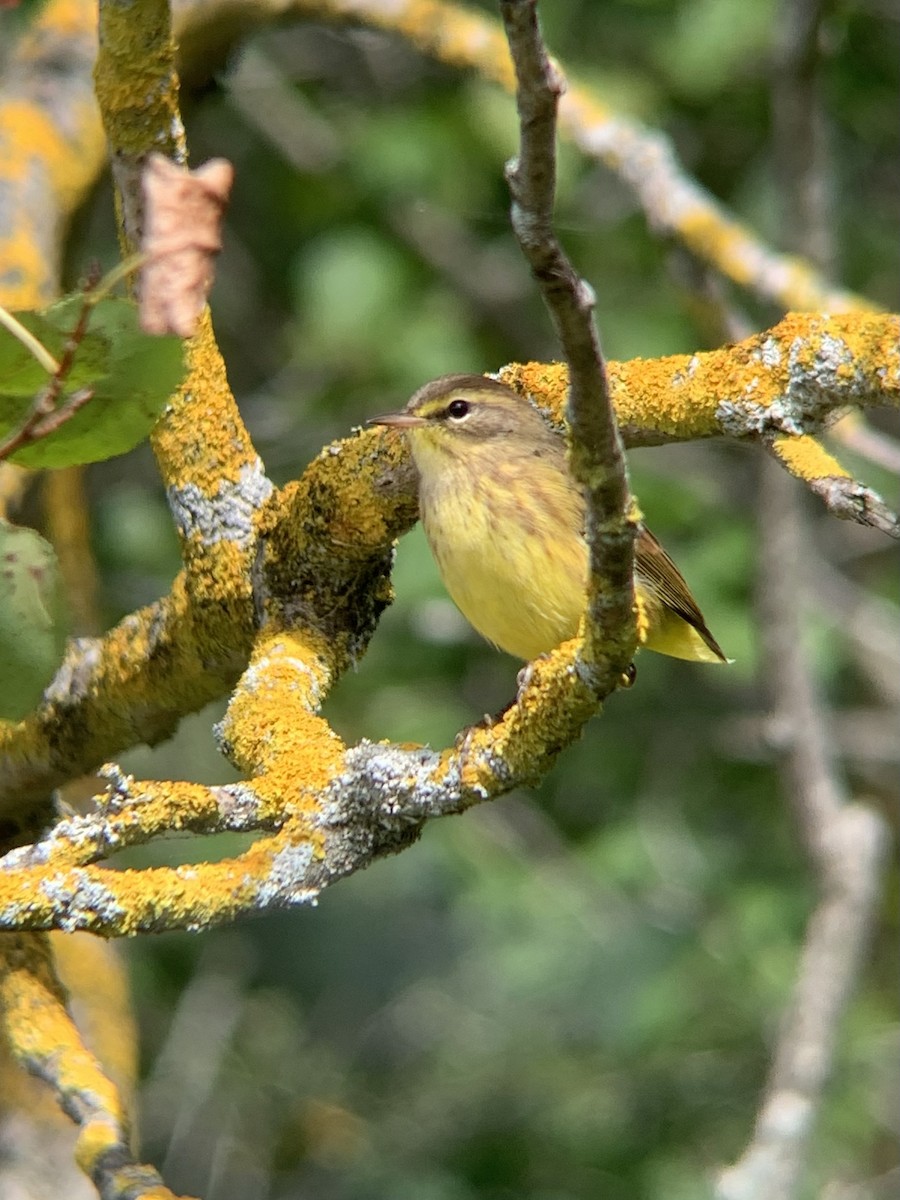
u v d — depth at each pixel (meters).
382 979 15.70
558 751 4.79
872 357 5.15
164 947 15.22
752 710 14.45
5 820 6.44
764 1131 10.00
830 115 13.82
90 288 3.91
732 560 13.02
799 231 11.26
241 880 4.72
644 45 13.95
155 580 13.42
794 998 10.52
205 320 6.04
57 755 6.20
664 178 9.77
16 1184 6.79
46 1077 5.18
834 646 13.74
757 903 13.55
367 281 13.36
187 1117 14.77
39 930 4.59
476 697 14.08
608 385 4.02
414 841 5.05
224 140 14.67
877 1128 14.01
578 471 4.16
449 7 9.95
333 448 5.92
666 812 14.30
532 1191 14.17
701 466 14.18
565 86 3.58
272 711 5.32
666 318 13.58
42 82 8.51
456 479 6.73
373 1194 14.26
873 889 10.82
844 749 13.99
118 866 11.98
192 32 8.88
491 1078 14.84
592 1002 13.70
